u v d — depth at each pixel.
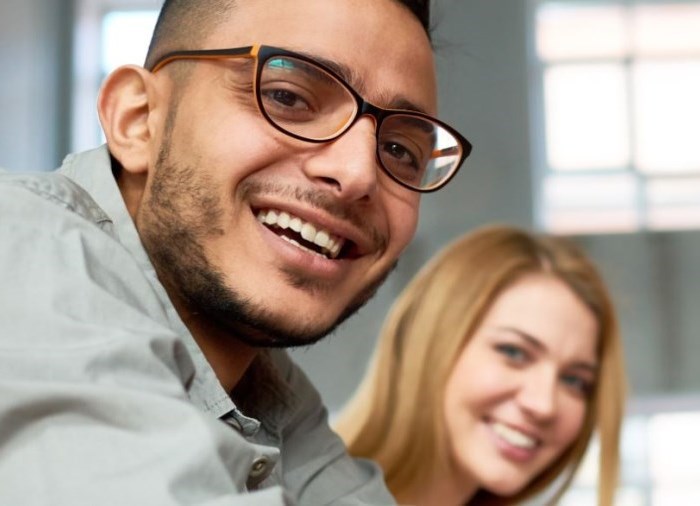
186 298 0.93
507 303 2.10
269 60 0.89
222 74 0.91
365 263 0.95
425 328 2.11
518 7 5.66
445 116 5.53
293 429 1.14
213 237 0.90
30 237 0.77
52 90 5.54
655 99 5.90
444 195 5.56
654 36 5.93
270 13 0.92
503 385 2.07
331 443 1.16
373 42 0.93
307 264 0.89
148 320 0.77
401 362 2.12
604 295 2.16
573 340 2.11
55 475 0.66
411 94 0.94
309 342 0.93
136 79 0.98
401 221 0.96
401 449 2.07
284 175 0.90
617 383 2.17
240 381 1.11
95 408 0.68
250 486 0.86
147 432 0.68
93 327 0.72
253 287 0.89
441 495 2.09
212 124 0.90
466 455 2.07
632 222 5.80
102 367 0.70
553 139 5.88
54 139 5.50
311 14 0.92
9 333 0.72
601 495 2.15
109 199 0.94
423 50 0.97
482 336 2.09
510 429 2.08
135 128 0.98
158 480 0.65
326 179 0.89
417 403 2.08
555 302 2.11
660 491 5.56
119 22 5.72
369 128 0.91
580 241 5.78
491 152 5.59
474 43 5.65
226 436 0.69
